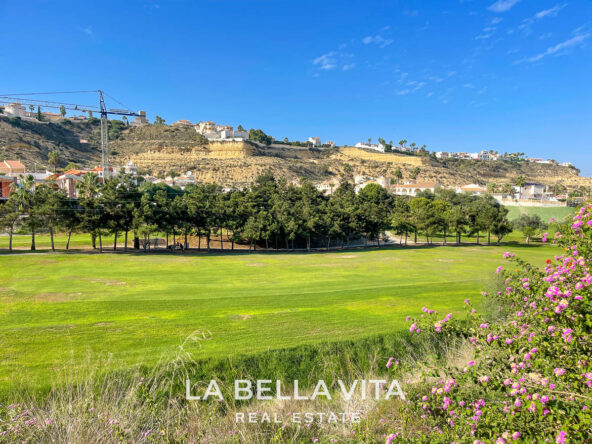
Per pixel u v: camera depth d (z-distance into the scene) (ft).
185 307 57.06
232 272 112.47
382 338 37.29
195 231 189.16
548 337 15.61
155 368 29.73
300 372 33.17
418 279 96.02
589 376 13.17
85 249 169.58
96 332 42.39
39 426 21.50
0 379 28.99
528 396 14.14
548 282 17.65
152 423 22.89
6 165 322.14
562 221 23.52
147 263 130.52
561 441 12.17
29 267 115.14
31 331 42.70
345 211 214.07
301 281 93.66
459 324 20.25
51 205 153.07
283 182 301.02
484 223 212.84
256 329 42.42
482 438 14.52
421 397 20.59
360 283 87.51
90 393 24.52
